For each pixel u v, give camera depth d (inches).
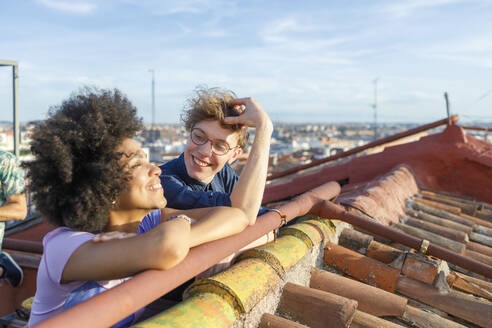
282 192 259.1
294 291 76.0
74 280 46.4
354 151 254.7
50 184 44.9
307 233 93.7
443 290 90.8
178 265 49.5
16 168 106.7
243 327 62.9
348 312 70.6
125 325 62.1
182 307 55.7
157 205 52.1
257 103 74.3
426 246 94.3
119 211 51.3
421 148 228.1
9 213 104.3
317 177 251.4
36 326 35.1
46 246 47.1
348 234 110.6
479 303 86.7
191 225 56.3
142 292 43.8
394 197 161.3
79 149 45.0
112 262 43.4
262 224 72.8
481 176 212.7
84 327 37.6
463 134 221.9
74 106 47.8
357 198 133.1
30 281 131.2
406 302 82.4
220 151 80.7
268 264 74.4
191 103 80.4
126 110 48.5
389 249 104.1
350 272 98.0
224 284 61.9
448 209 178.4
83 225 46.4
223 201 74.8
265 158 70.0
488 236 156.1
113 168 45.6
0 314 131.3
